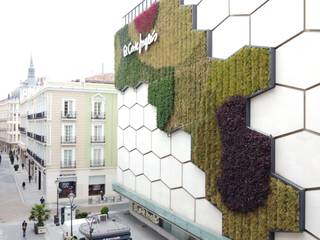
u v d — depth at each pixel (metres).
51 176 42.22
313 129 15.09
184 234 26.58
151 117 28.73
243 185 18.14
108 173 44.91
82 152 43.69
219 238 19.77
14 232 30.58
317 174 14.92
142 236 29.36
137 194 30.91
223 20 20.33
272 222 16.69
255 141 17.55
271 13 17.17
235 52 19.27
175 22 24.69
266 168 17.02
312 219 15.14
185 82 23.33
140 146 30.92
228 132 19.12
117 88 35.66
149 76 28.44
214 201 20.45
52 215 36.41
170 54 25.30
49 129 42.22
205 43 21.36
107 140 44.94
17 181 55.00
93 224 27.88
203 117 21.33
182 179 24.20
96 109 44.50
